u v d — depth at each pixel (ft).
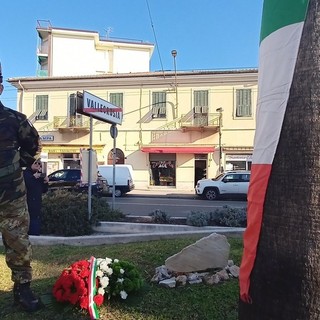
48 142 99.71
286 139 8.16
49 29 139.33
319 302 7.47
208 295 12.13
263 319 8.32
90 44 143.43
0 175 10.63
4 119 10.88
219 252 13.97
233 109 92.58
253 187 8.84
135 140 96.58
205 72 92.32
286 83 8.27
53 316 10.89
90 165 26.23
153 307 11.39
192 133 94.73
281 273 8.01
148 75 94.73
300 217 7.78
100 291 11.26
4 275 14.73
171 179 95.76
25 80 99.45
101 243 20.92
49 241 20.94
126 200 67.05
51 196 28.50
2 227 10.86
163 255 16.66
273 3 8.65
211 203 62.95
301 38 8.14
